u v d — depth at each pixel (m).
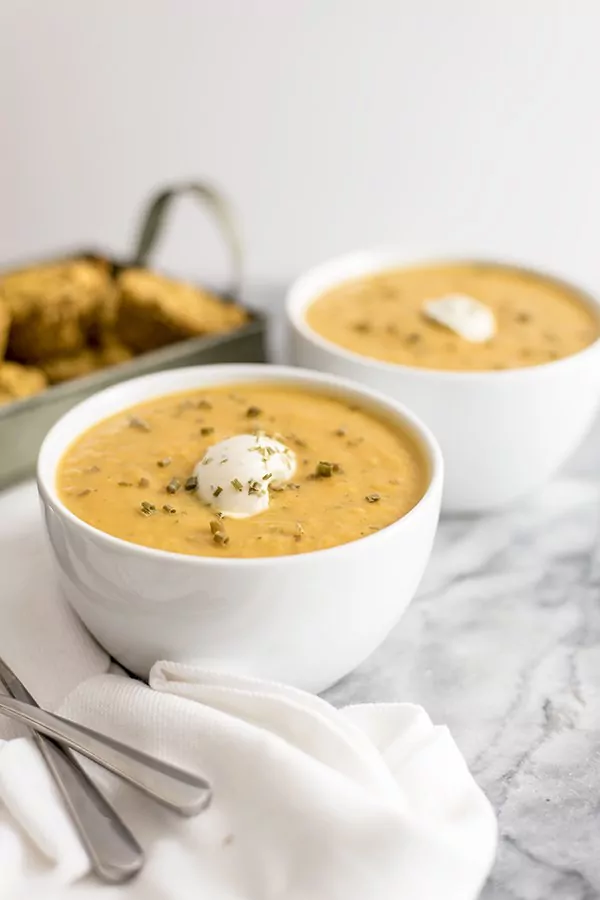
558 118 0.88
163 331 0.75
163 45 0.88
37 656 0.56
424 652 0.59
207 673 0.53
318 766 0.49
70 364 0.75
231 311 0.77
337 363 0.64
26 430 0.66
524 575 0.64
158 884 0.47
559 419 0.65
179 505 0.54
